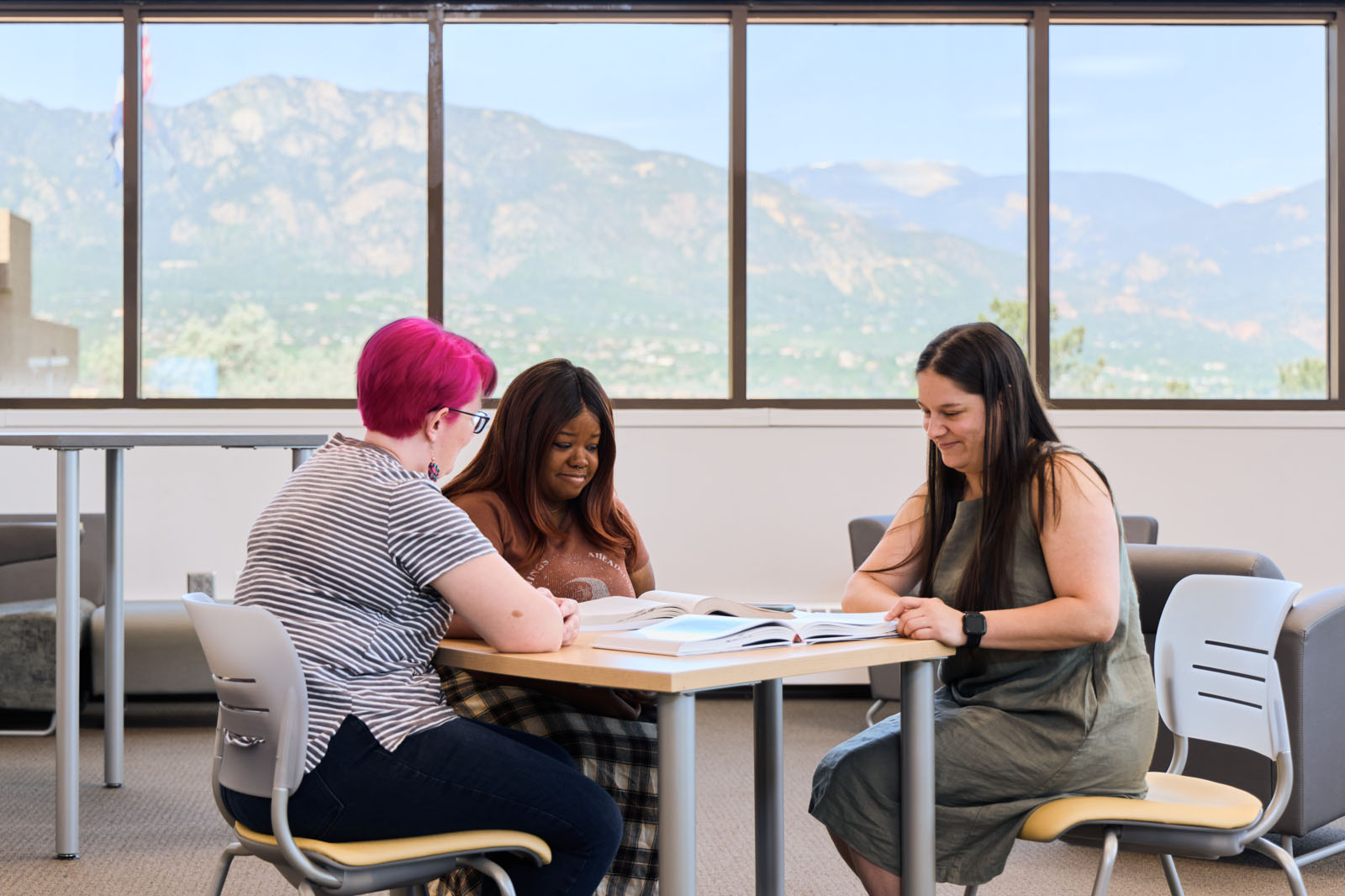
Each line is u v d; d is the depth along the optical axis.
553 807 1.62
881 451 5.53
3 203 5.58
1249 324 5.78
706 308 5.72
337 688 1.55
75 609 2.98
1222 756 2.92
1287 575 5.55
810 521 5.52
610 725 2.16
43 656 4.36
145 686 4.61
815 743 4.35
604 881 2.14
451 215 5.70
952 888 2.81
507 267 5.71
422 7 5.62
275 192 5.68
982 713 1.88
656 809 2.14
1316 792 2.79
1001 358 1.92
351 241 5.69
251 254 5.66
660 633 1.67
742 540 5.50
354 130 5.70
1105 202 5.78
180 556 5.39
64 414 5.41
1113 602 1.80
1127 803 1.79
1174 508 5.54
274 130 5.68
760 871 2.10
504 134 5.71
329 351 5.68
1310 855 2.88
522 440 2.17
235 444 3.08
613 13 5.65
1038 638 1.80
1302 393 5.79
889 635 1.81
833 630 1.74
